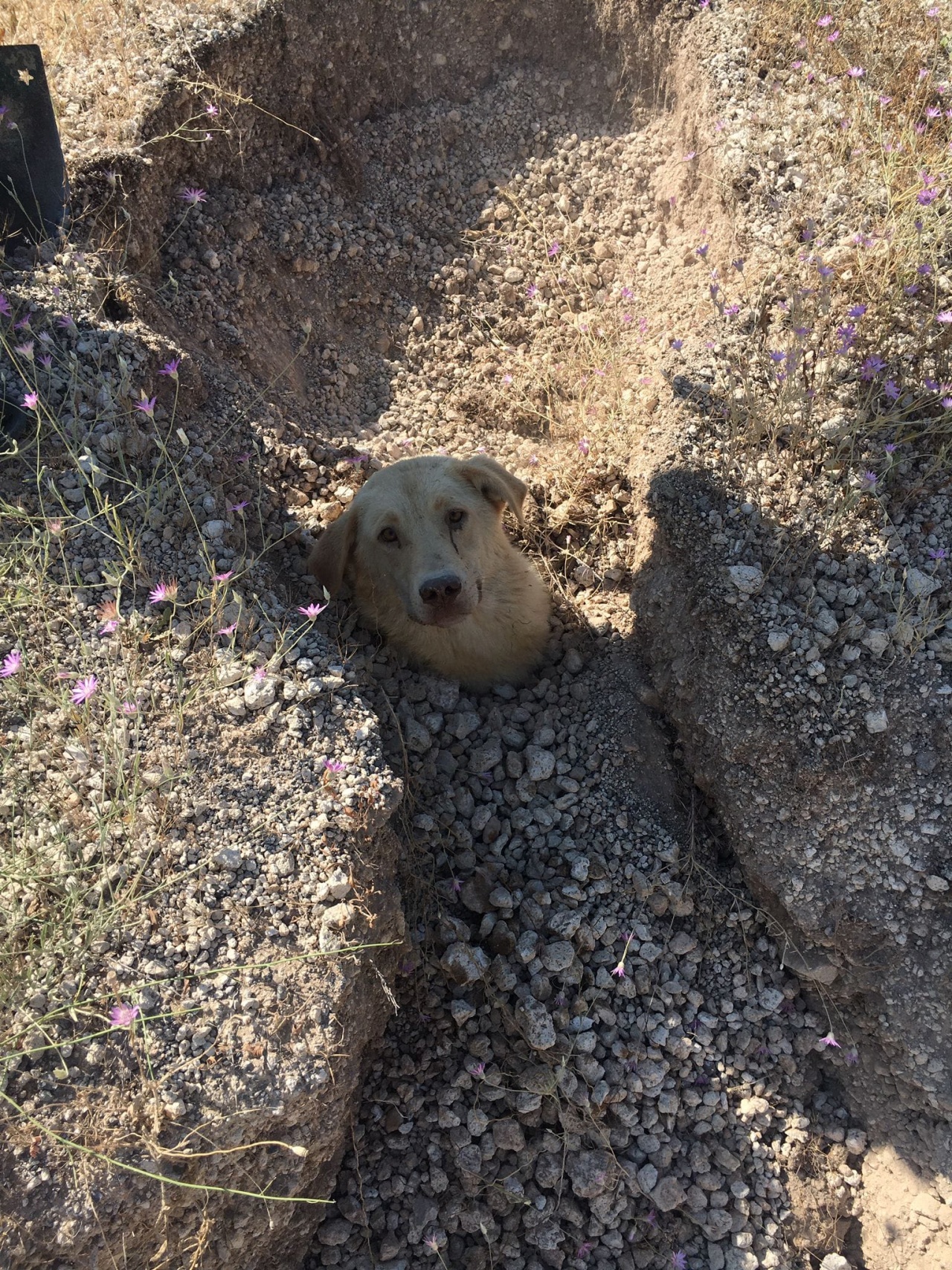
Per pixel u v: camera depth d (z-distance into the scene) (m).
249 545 0.95
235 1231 0.67
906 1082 0.82
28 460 0.87
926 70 1.15
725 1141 0.83
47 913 0.68
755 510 0.89
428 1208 0.78
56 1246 0.59
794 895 0.83
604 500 1.08
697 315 1.11
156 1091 0.63
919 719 0.82
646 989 0.84
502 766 0.94
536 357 1.30
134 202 1.08
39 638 0.79
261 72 1.27
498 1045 0.81
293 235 1.29
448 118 1.44
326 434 1.20
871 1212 0.82
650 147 1.37
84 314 0.95
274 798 0.76
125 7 1.25
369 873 0.75
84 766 0.74
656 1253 0.80
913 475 0.90
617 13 1.38
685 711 0.90
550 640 1.07
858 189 1.05
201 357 1.06
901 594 0.83
